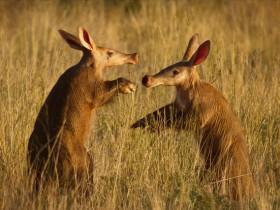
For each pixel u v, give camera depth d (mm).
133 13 30297
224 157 15711
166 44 23031
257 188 15109
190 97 16250
